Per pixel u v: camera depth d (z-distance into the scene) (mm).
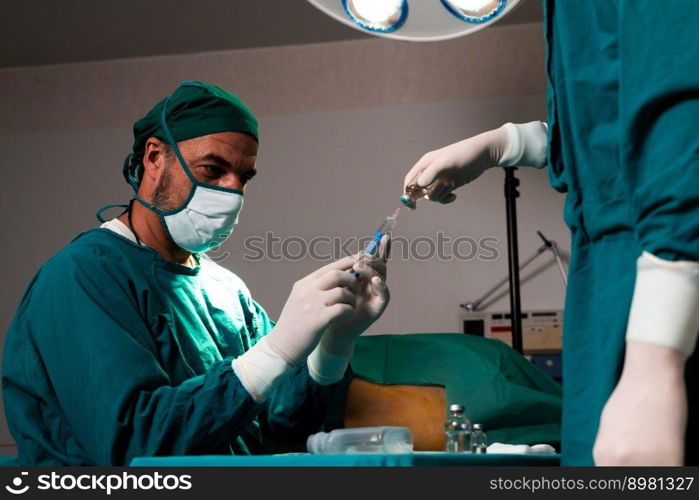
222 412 1538
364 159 4812
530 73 4801
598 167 1046
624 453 790
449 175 1543
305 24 4887
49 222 4977
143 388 1595
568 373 1042
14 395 1726
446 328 4531
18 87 5207
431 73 4879
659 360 808
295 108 4949
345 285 1634
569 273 1083
